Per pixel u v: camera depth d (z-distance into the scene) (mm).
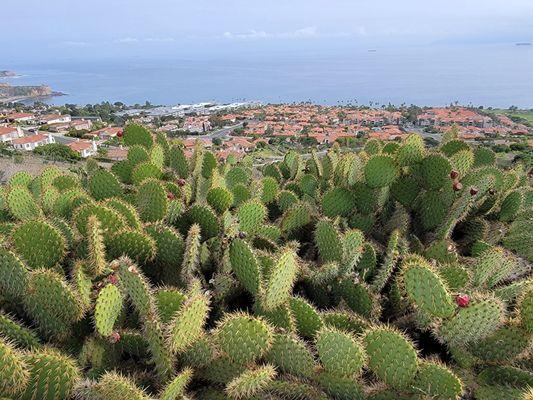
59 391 1612
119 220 2512
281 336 1886
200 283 2285
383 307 2523
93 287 2064
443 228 3160
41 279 1935
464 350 2070
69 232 2512
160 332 1777
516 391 1890
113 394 1530
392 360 1855
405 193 3363
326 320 2189
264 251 2697
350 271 2617
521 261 2932
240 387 1667
